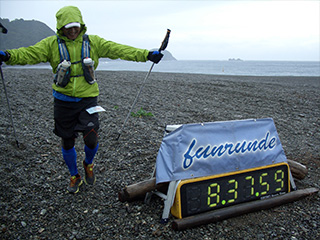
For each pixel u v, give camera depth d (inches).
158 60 143.8
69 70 134.0
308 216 137.7
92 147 143.6
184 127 130.6
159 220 130.3
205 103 403.2
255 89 549.6
